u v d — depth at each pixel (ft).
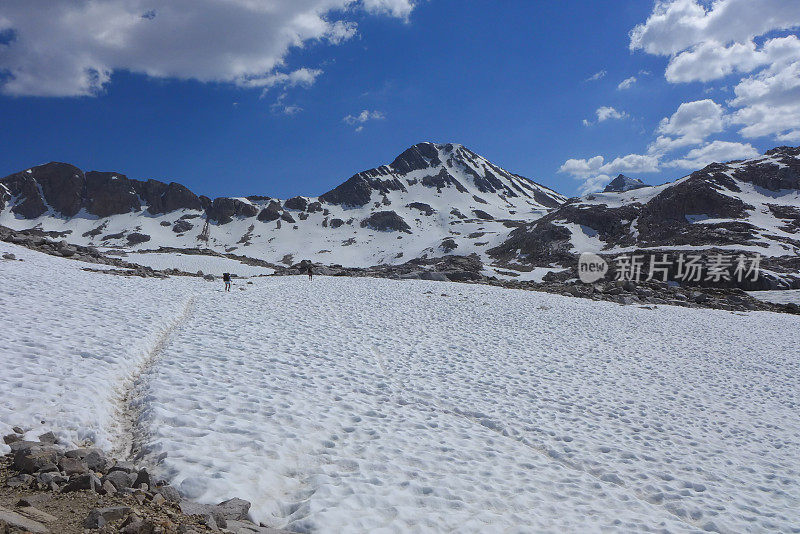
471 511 26.08
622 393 59.00
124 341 50.16
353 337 73.46
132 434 31.30
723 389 65.57
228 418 34.19
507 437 41.39
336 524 22.44
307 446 31.99
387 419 40.83
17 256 111.75
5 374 35.14
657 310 137.18
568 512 28.07
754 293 223.51
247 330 67.92
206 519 19.70
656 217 522.47
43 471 22.08
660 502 32.45
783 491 36.19
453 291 139.44
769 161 572.92
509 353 73.82
